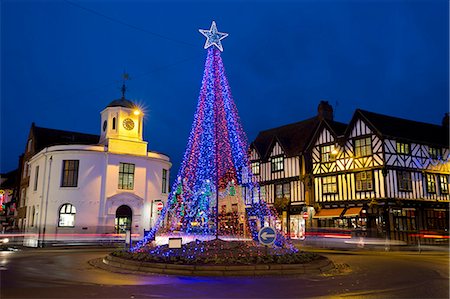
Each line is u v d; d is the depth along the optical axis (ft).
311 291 27.94
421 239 89.92
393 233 89.40
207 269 35.22
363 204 94.43
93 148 88.22
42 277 33.63
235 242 48.88
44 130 113.80
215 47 51.98
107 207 86.58
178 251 43.50
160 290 27.73
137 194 90.53
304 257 40.88
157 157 96.22
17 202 118.52
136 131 96.63
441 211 100.63
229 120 63.62
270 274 35.40
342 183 99.66
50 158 88.94
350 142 99.25
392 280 33.71
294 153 110.83
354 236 91.66
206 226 90.33
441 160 101.19
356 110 98.53
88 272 36.96
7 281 31.35
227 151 83.05
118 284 30.14
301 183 108.27
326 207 102.53
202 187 80.64
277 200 109.81
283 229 109.91
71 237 83.35
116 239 85.35
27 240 87.61
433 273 38.88
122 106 95.91
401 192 92.53
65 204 85.92
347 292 27.71
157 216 87.66
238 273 34.96
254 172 122.52
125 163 91.04
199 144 69.92
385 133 92.48
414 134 100.17
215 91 51.06
